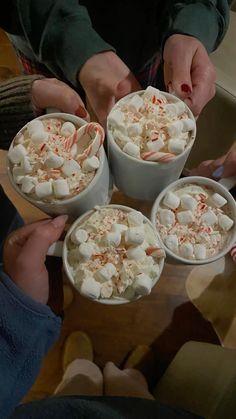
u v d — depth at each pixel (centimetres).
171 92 32
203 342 50
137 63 48
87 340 53
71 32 34
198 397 39
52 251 28
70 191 26
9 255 28
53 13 35
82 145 27
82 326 53
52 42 36
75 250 27
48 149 26
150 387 52
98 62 34
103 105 33
